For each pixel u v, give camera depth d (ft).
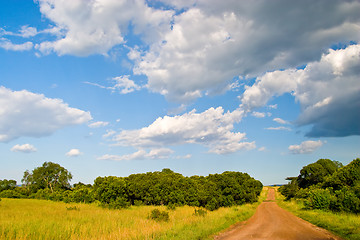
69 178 306.55
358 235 45.55
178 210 102.12
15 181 300.40
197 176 207.00
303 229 59.41
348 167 120.47
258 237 48.62
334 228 57.31
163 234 46.60
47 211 88.79
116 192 128.16
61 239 43.01
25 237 38.91
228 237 48.83
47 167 297.12
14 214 74.49
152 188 148.87
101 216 75.46
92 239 41.52
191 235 45.85
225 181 160.66
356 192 89.71
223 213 91.15
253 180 207.62
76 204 147.64
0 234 41.81
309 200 112.78
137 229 50.83
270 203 217.56
